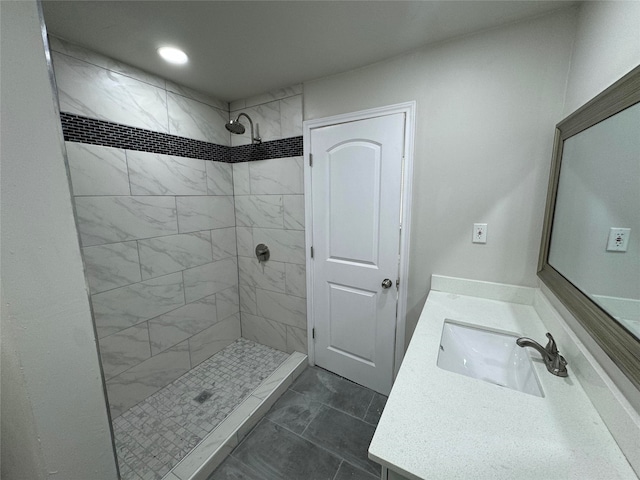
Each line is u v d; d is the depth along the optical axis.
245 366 2.19
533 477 0.59
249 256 2.41
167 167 1.87
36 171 0.47
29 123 0.46
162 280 1.89
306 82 1.87
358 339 1.97
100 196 1.54
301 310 2.23
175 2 1.10
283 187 2.12
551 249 1.23
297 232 2.12
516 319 1.27
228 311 2.44
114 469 0.63
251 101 2.14
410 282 1.71
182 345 2.06
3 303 0.45
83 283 0.54
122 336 1.70
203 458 1.39
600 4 0.93
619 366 0.64
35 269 0.48
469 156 1.45
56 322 0.51
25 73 0.45
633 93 0.66
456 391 0.84
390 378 1.88
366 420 1.70
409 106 1.55
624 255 0.68
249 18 1.21
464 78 1.40
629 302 0.65
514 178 1.36
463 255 1.54
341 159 1.82
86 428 0.57
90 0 1.07
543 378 0.88
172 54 1.51
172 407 1.77
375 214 1.76
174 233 1.94
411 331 1.76
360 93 1.69
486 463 0.62
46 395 0.51
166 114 1.83
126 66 1.61
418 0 1.11
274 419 1.71
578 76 1.09
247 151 2.24
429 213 1.59
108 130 1.55
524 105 1.30
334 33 1.33
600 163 0.83
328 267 2.01
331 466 1.41
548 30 1.21
